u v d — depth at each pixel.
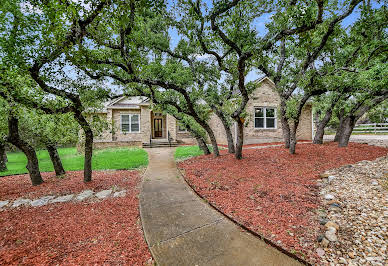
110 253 2.58
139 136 17.20
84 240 2.93
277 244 2.60
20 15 3.48
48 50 3.82
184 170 7.14
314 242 2.62
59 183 6.13
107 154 11.85
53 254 2.60
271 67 8.20
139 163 9.00
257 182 5.13
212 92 8.23
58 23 3.01
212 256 2.45
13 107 4.25
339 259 2.28
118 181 6.17
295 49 7.53
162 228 3.18
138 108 16.94
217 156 8.93
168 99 7.70
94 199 4.70
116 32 3.95
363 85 6.17
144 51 7.01
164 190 5.16
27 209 4.22
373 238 2.58
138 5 3.32
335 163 6.33
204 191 4.80
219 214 3.64
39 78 4.32
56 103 4.86
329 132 23.83
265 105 13.67
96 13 3.16
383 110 15.91
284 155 7.75
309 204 3.75
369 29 6.11
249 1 4.45
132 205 4.22
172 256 2.47
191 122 9.82
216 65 7.95
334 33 5.84
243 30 4.99
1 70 3.57
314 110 15.58
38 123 5.66
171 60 7.93
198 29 5.09
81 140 7.37
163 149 14.14
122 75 6.11
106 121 6.31
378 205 3.33
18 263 2.42
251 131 13.34
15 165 10.43
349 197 3.82
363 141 10.86
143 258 2.46
